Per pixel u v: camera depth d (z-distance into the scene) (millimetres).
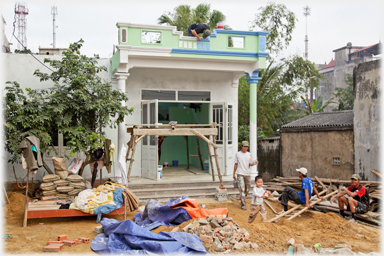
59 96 8578
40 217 6957
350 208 7531
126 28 9438
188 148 13367
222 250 5176
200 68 10398
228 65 10672
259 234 5902
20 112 7766
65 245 5602
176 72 11586
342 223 6812
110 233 5883
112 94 9148
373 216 7473
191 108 14414
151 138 10500
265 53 10484
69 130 8406
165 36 9789
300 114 21719
